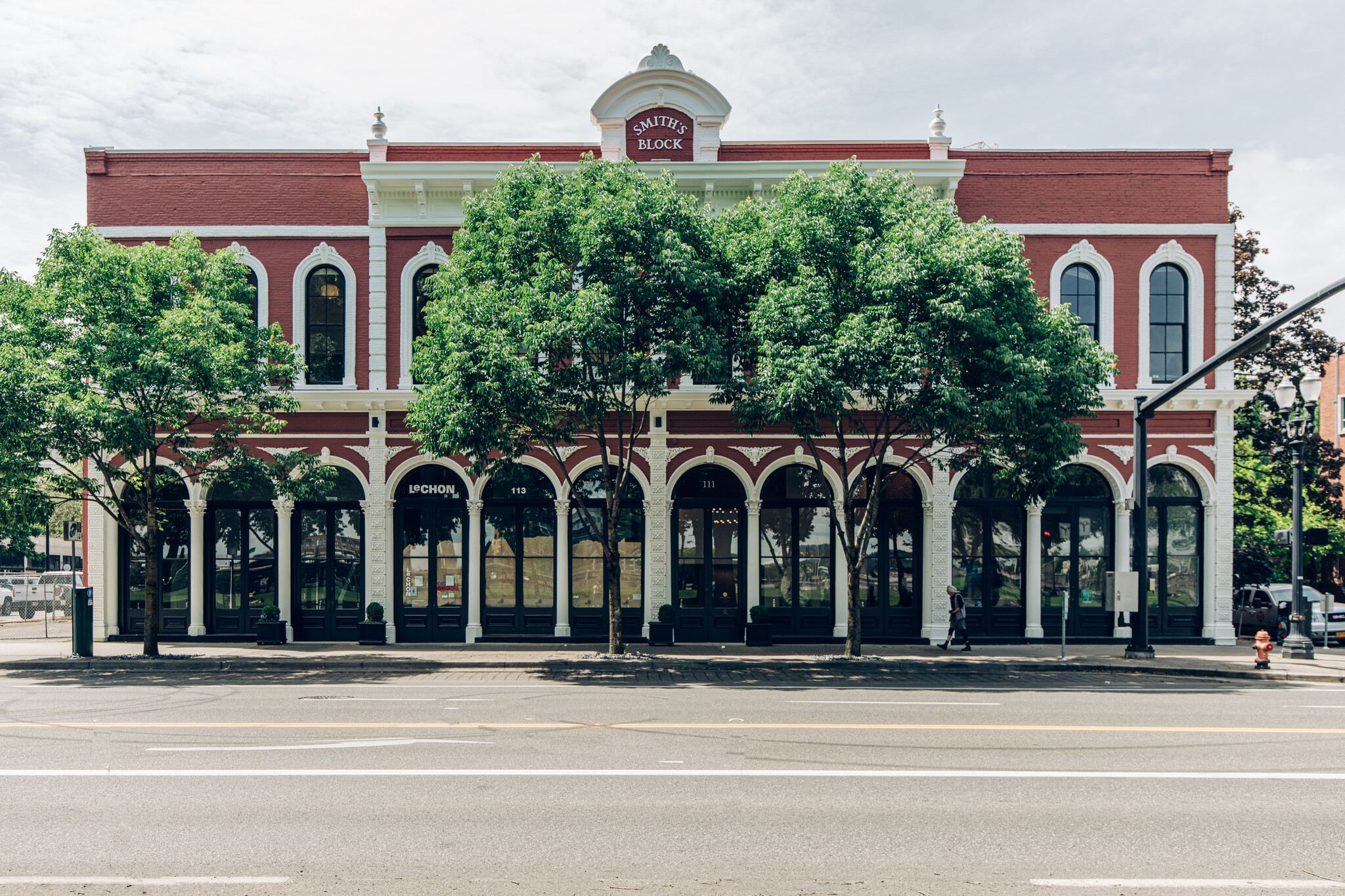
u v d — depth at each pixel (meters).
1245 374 29.80
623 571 22.30
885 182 18.05
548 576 22.27
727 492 22.50
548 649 20.69
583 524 22.33
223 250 19.50
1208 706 13.17
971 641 21.86
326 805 7.73
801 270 16.78
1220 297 22.30
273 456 21.03
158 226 22.23
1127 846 6.80
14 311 17.66
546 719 11.79
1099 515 22.42
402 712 12.38
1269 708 12.94
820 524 22.50
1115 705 13.16
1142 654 19.03
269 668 17.88
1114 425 22.16
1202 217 22.45
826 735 10.67
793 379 15.98
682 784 8.44
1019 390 16.30
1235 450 29.44
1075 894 5.87
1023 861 6.48
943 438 19.05
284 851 6.59
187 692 14.48
